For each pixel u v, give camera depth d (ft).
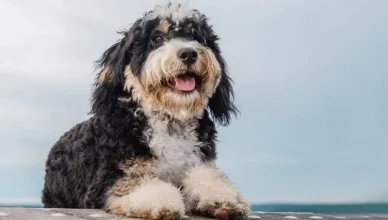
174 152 5.55
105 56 6.07
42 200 6.46
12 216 4.64
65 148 6.11
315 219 5.87
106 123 5.60
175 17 5.82
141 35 5.76
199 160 5.67
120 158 5.41
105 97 5.78
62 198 6.06
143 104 5.63
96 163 5.53
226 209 5.12
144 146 5.49
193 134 5.70
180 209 4.94
